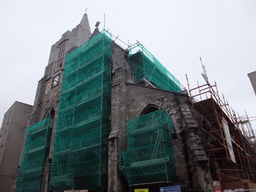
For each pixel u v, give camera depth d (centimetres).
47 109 3931
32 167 3444
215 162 2186
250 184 2212
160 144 2080
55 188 2781
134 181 2161
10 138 4444
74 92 3416
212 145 2306
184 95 2316
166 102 2414
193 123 2106
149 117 2402
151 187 2097
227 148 2177
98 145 2459
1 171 4078
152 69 3378
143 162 2098
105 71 3011
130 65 3219
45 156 3312
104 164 2430
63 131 3045
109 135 2419
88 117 2925
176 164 2052
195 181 1861
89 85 3206
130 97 2762
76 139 2789
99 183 2264
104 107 2750
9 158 4275
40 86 4422
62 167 2933
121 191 2127
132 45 3272
